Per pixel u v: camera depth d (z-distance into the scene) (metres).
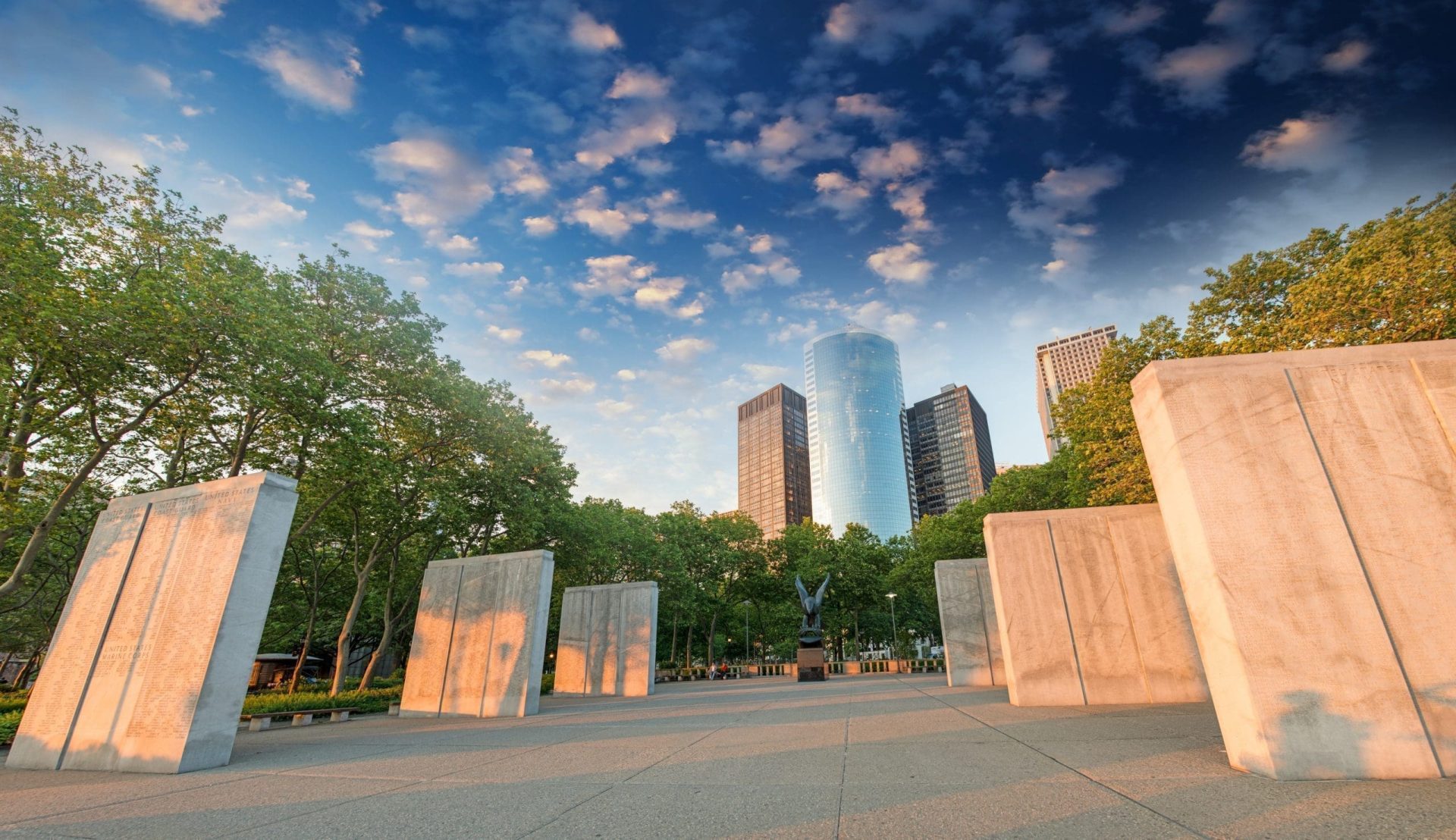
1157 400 7.27
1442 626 5.91
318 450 19.19
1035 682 12.80
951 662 21.64
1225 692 6.29
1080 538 13.65
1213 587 6.41
